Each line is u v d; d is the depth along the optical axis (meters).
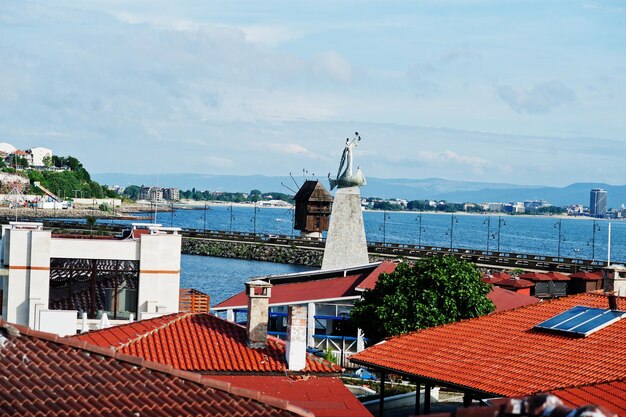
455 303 69.50
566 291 111.69
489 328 51.28
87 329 67.19
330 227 124.88
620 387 40.44
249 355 44.94
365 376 68.81
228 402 31.09
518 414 15.80
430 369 47.22
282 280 97.44
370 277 93.12
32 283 72.31
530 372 44.34
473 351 48.50
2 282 74.44
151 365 31.95
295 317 43.97
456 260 72.56
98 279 73.94
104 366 31.42
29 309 71.56
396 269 73.69
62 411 27.78
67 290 73.88
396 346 51.38
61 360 31.02
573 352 45.62
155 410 29.45
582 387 40.59
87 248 73.44
